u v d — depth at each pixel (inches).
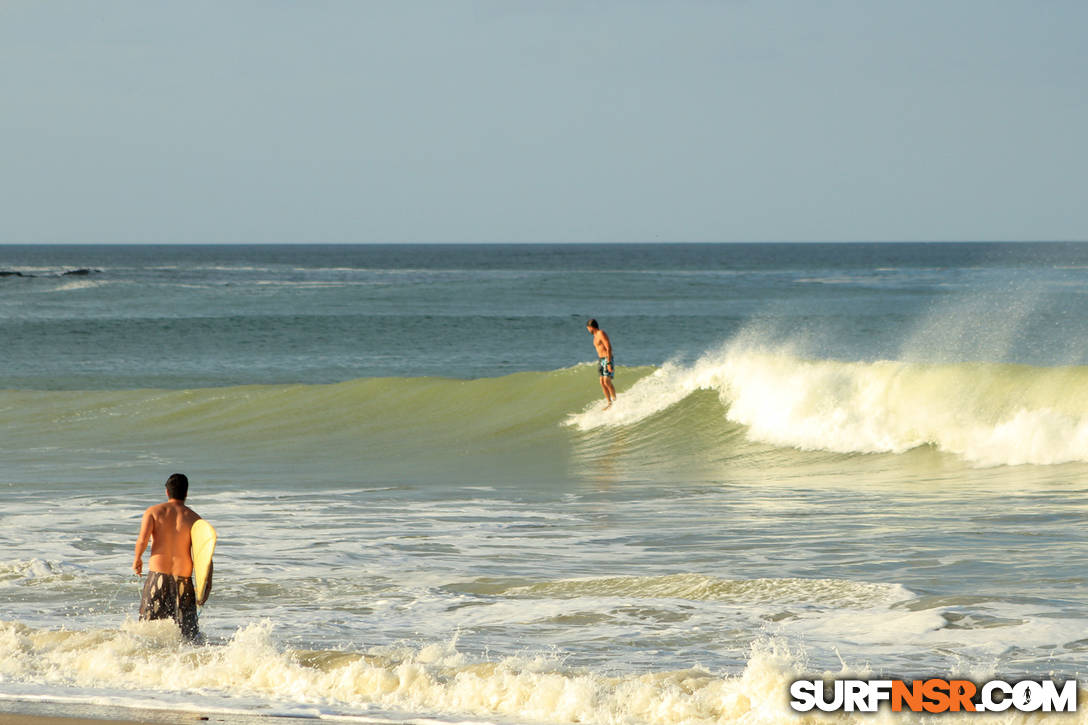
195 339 6688.0
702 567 1283.2
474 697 802.8
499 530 1604.3
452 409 3159.5
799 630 979.3
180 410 3336.6
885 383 2438.5
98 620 1085.1
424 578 1262.3
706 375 2869.1
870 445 2304.4
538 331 7268.7
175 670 878.4
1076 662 845.8
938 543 1368.1
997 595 1075.9
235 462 2571.4
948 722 711.1
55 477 2313.0
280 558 1400.1
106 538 1568.7
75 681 870.4
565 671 847.7
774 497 1867.6
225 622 1071.0
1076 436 2039.9
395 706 799.7
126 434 3061.0
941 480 1958.7
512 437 2802.7
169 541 1031.0
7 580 1269.7
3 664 909.2
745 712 749.3
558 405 3031.5
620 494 1974.7
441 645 964.6
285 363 5821.9
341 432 2994.6
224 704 801.6
